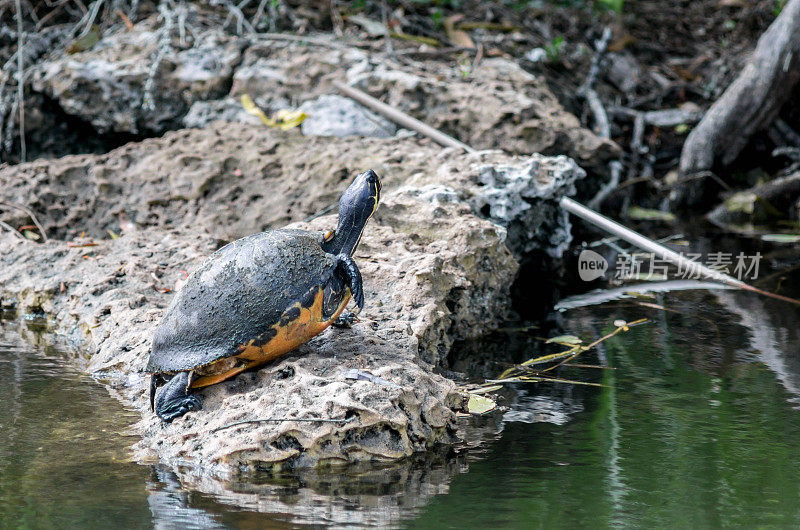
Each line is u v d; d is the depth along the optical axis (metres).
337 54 14.34
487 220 10.07
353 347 6.89
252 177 11.93
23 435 6.38
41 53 15.39
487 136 13.26
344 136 13.23
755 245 13.31
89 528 4.91
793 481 5.62
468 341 9.03
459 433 6.52
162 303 8.81
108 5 16.25
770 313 9.95
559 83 16.66
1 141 14.23
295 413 6.00
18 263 10.23
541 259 12.12
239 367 6.41
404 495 5.39
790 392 7.41
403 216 9.52
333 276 6.46
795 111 16.47
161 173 12.02
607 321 9.75
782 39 15.14
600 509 5.18
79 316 9.02
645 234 14.16
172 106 14.17
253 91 13.99
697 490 5.47
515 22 18.08
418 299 8.14
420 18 17.05
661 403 7.18
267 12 16.30
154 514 5.09
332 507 5.20
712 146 16.03
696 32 19.95
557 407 7.10
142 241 10.37
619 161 14.31
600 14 18.83
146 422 6.58
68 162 12.41
